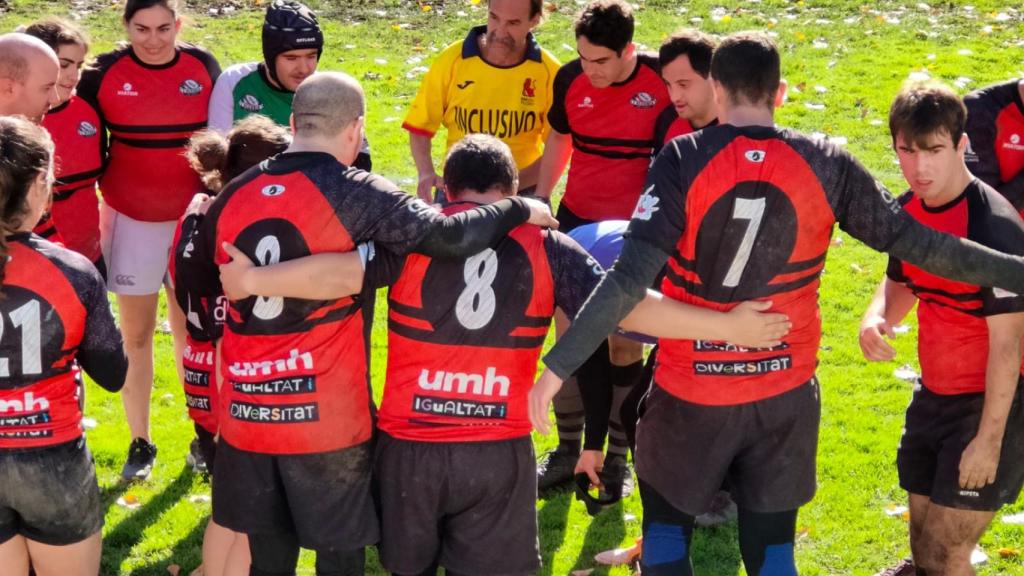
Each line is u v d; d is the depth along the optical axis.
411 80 12.07
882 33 12.95
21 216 3.95
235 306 4.05
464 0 14.52
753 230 3.84
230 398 4.10
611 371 5.51
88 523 4.23
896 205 3.91
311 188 3.96
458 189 4.19
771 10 13.77
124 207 6.09
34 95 4.99
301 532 4.11
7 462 4.02
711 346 3.98
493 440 4.04
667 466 4.13
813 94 11.38
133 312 6.02
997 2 13.79
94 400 6.89
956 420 4.37
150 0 5.84
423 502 4.07
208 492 5.91
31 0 14.14
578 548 5.41
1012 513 5.59
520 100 6.61
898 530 5.50
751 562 4.20
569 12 13.81
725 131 3.88
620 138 6.13
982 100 5.12
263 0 14.49
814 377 4.10
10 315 3.94
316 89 4.04
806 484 4.12
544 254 4.07
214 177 4.64
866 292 8.20
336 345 4.01
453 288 4.00
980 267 3.92
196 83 6.10
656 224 3.82
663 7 13.81
